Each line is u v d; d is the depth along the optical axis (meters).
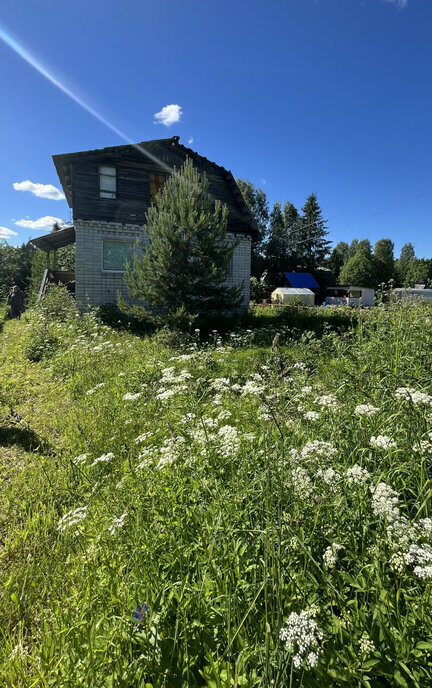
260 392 2.89
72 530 2.21
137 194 14.28
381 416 2.45
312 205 59.91
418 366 3.94
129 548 1.87
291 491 1.80
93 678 1.33
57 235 15.34
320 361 5.44
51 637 1.61
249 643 1.38
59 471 3.20
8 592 1.99
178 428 2.71
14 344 9.23
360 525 1.72
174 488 2.24
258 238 16.50
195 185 10.00
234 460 2.33
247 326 11.66
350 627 1.31
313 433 2.67
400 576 1.43
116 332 10.15
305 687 1.19
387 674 1.19
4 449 3.83
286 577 1.54
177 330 9.07
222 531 1.77
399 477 2.02
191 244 9.89
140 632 1.42
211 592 1.51
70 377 6.00
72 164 13.33
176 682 1.32
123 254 14.16
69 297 12.82
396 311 6.00
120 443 3.49
